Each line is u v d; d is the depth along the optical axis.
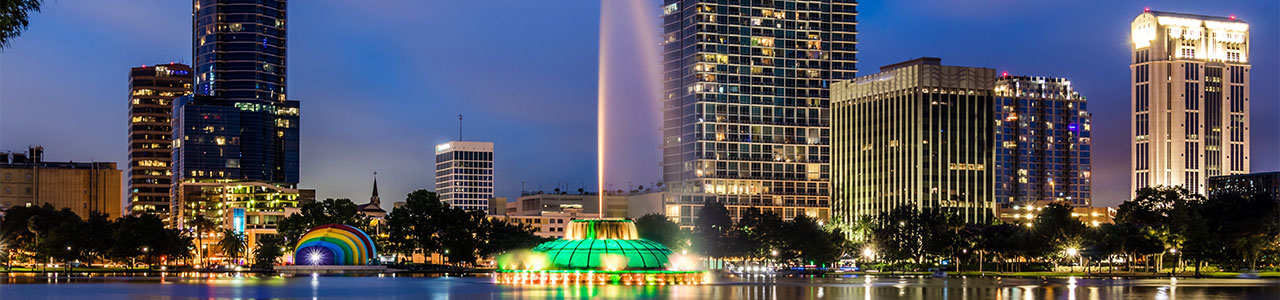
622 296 135.62
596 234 176.62
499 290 155.25
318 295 149.38
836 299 134.38
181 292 157.62
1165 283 188.00
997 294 147.50
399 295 147.62
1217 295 146.50
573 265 172.12
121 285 181.75
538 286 164.00
